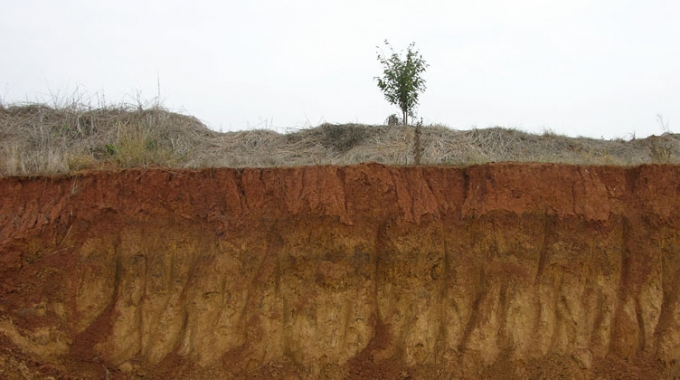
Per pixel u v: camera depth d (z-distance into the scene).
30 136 10.03
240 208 7.51
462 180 7.80
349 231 7.37
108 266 7.26
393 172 7.70
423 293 7.31
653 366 7.24
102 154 9.41
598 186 7.79
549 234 7.59
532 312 7.34
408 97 12.50
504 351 7.15
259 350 6.99
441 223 7.53
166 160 8.91
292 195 7.52
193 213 7.47
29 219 7.25
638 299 7.51
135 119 10.84
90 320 7.05
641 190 7.86
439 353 7.14
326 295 7.19
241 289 7.20
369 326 7.23
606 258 7.57
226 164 9.05
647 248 7.65
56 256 7.13
